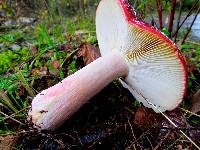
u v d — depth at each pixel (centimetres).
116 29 11
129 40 10
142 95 11
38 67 14
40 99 10
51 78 13
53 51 15
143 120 11
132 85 12
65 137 10
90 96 11
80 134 11
